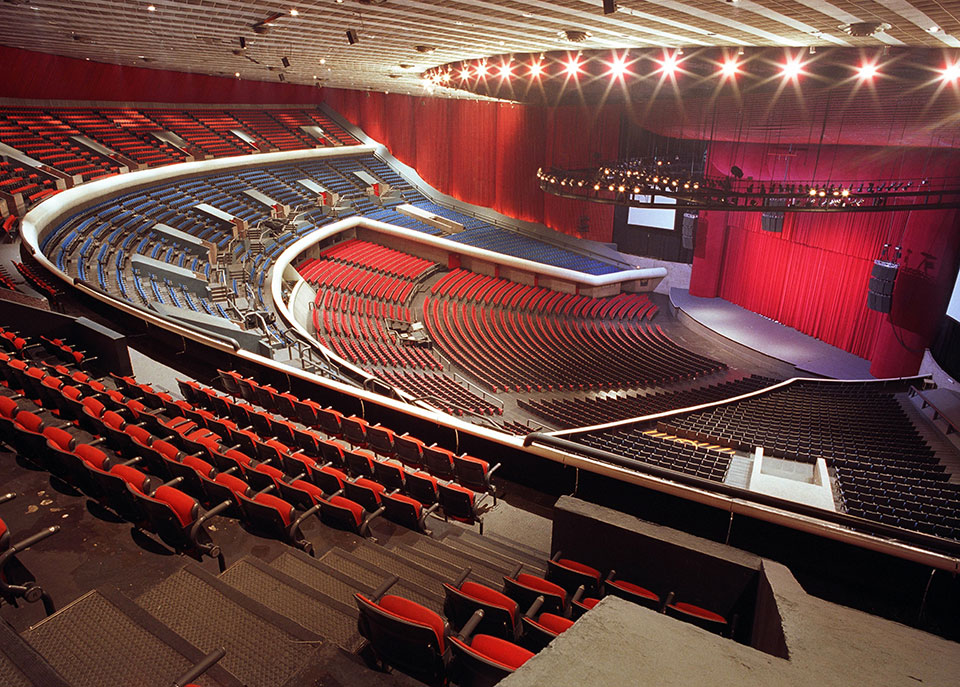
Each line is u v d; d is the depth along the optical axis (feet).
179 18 31.99
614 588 11.68
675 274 76.18
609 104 62.49
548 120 75.31
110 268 44.62
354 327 58.95
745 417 37.17
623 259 78.02
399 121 93.45
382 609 8.94
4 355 20.07
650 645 5.11
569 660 4.87
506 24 28.66
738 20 23.21
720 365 56.08
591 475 15.25
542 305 70.79
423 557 13.33
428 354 54.60
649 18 24.29
